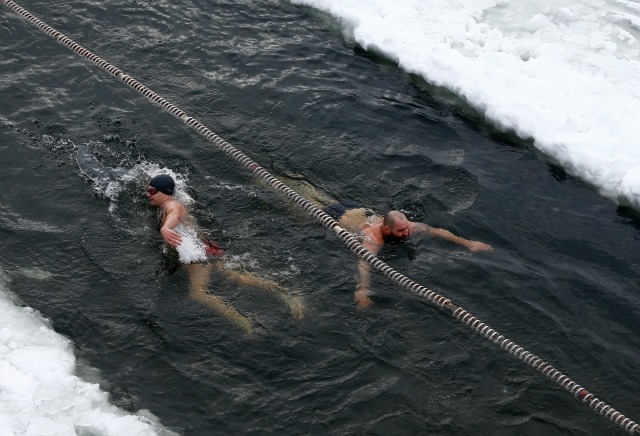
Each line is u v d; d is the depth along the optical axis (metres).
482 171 8.84
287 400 6.19
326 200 8.28
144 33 10.88
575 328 6.92
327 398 6.21
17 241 7.59
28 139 8.89
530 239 7.94
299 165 8.79
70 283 7.19
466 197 8.43
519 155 9.16
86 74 10.03
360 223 7.94
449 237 7.84
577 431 6.00
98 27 10.95
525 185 8.70
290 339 6.69
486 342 6.74
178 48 10.62
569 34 10.80
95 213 7.95
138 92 9.80
